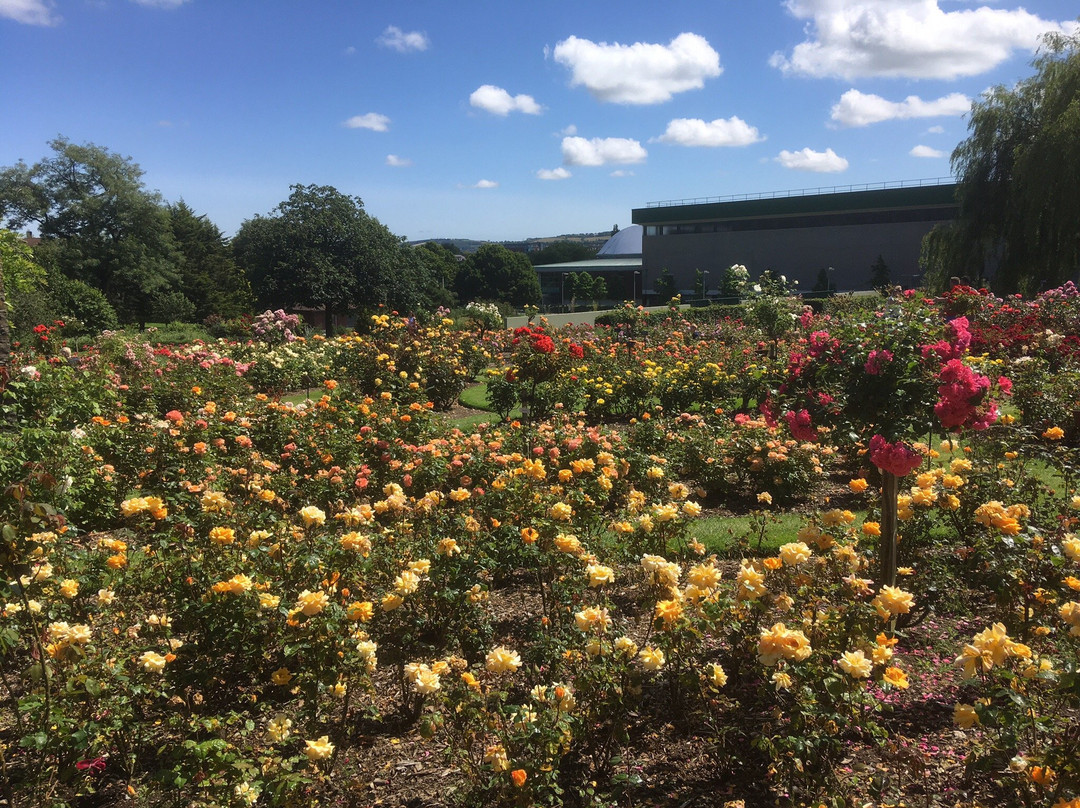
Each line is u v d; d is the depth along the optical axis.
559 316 34.06
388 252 38.34
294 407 7.51
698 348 13.42
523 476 4.38
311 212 37.09
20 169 42.47
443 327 14.84
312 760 2.38
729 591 3.01
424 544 3.53
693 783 2.54
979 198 25.69
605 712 2.60
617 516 5.01
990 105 25.31
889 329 3.40
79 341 17.95
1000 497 4.35
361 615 2.79
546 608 3.74
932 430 3.35
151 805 2.46
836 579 3.25
